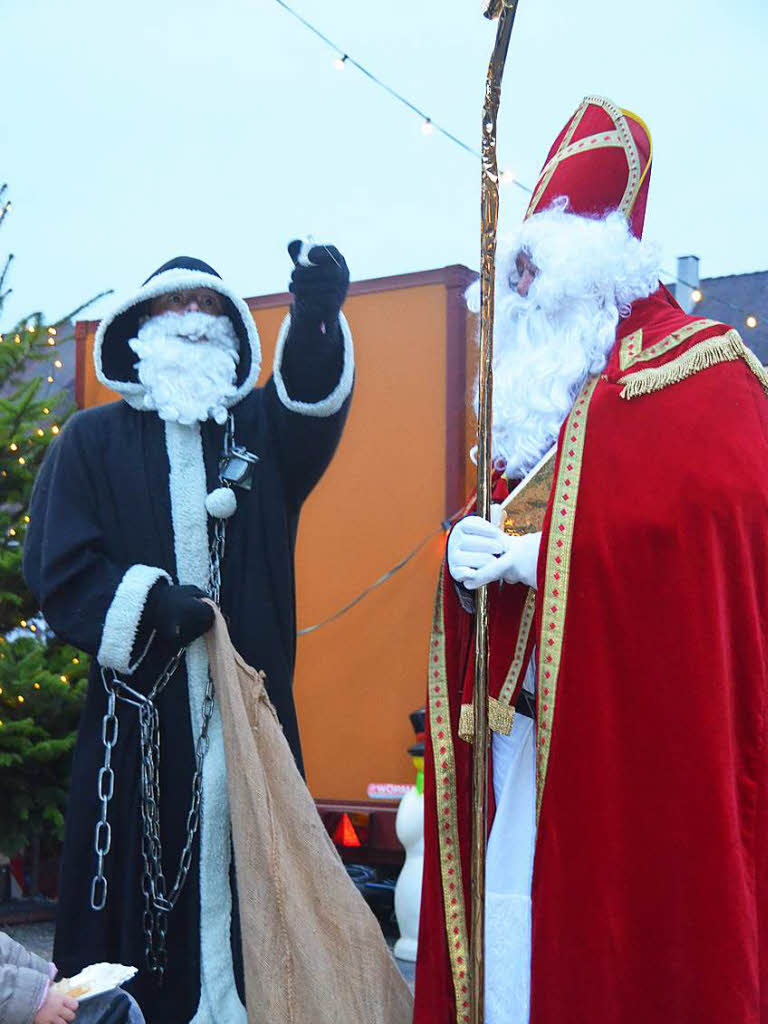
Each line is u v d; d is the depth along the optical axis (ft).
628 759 8.72
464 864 10.08
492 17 9.73
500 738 9.96
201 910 11.44
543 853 8.84
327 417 12.43
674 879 8.44
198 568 12.12
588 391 9.57
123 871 11.61
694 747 8.52
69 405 23.90
